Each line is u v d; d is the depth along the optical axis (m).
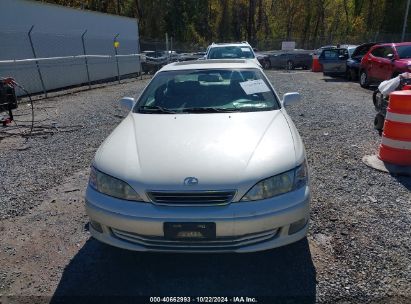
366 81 13.46
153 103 3.88
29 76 13.70
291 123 3.48
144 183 2.57
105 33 19.25
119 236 2.69
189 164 2.64
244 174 2.55
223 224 2.46
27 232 3.47
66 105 10.86
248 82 4.05
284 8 51.38
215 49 11.33
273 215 2.51
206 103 3.79
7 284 2.73
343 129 7.07
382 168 4.76
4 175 5.03
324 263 2.85
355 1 49.84
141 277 2.77
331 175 4.66
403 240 3.12
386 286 2.57
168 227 2.50
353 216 3.56
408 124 4.68
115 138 3.22
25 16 13.54
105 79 19.34
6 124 8.13
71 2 31.58
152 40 39.34
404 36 35.28
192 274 2.78
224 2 50.56
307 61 27.25
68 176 4.91
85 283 2.72
